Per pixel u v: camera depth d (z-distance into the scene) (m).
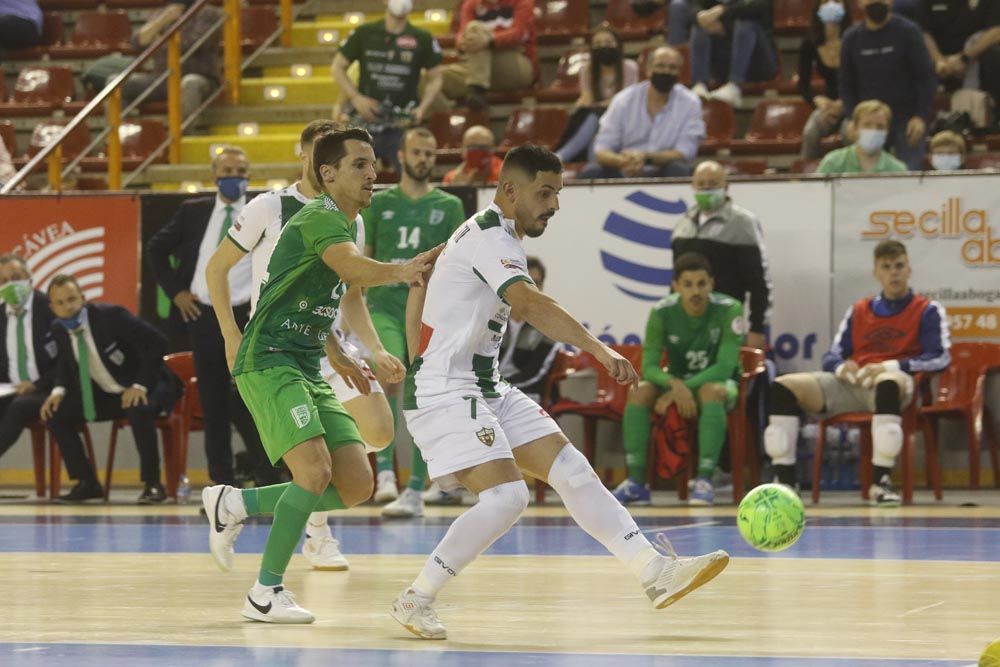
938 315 30.08
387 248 28.36
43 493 33.59
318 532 18.88
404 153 28.33
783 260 32.91
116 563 19.61
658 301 33.09
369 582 17.47
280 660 11.35
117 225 35.09
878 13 36.44
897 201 32.38
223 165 29.39
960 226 32.06
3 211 35.53
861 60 36.88
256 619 13.87
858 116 33.53
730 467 31.98
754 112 43.12
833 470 32.44
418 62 41.44
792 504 15.28
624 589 16.44
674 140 37.03
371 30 41.16
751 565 18.73
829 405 30.06
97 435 36.03
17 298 33.00
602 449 33.44
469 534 12.91
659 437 30.19
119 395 32.06
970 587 16.30
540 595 15.91
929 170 37.78
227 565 15.92
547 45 48.75
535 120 43.91
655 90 37.00
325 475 14.20
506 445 13.37
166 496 31.69
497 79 45.44
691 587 13.18
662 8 48.22
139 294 34.94
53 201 35.38
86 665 11.05
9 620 13.91
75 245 35.25
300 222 14.19
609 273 33.38
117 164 42.59
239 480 32.44
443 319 13.62
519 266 13.30
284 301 14.54
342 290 14.83
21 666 11.01
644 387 30.19
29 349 33.09
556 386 32.38
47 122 49.16
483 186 33.59
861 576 17.47
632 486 29.98
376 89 41.09
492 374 13.85
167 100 47.88
